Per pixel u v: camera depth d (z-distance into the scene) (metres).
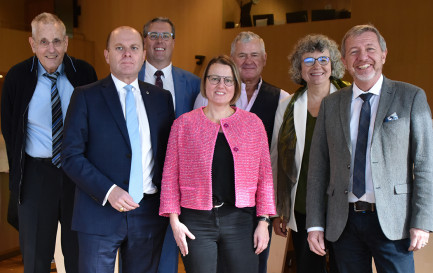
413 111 2.27
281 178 2.93
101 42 12.01
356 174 2.35
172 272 3.05
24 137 2.92
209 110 2.57
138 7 11.46
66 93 3.08
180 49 11.12
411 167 2.32
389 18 8.65
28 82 2.98
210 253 2.42
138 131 2.59
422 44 8.30
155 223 2.63
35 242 2.96
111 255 2.54
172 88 3.48
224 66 2.50
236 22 10.48
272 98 3.22
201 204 2.41
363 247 2.40
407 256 2.30
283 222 2.97
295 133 2.90
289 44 9.77
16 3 12.88
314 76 2.86
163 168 2.53
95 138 2.54
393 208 2.26
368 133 2.35
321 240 2.50
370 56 2.34
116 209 2.49
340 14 9.34
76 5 12.20
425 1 8.23
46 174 2.96
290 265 4.56
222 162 2.44
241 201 2.41
